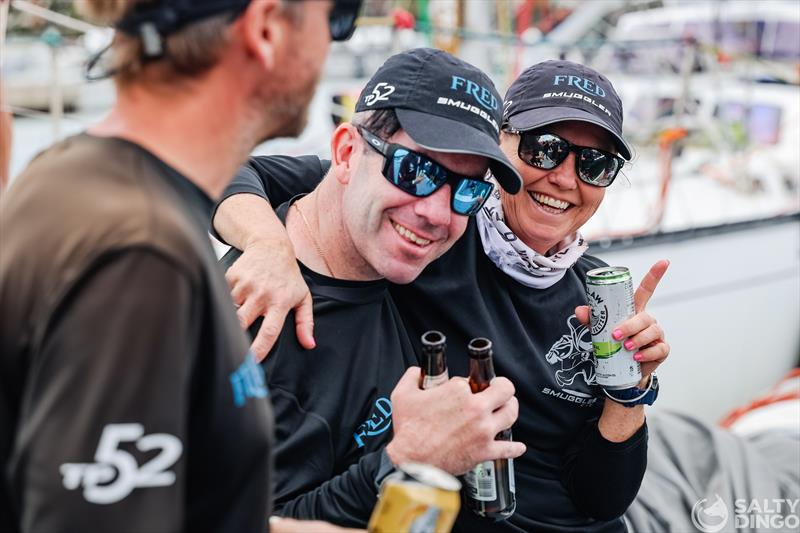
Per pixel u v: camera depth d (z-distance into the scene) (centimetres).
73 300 72
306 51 85
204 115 82
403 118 121
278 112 87
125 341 71
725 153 438
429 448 116
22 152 303
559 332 158
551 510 156
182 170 82
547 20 557
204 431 81
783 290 360
